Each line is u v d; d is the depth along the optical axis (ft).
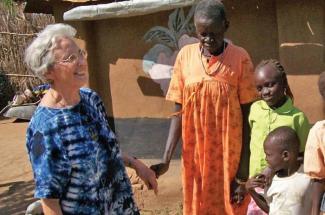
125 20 19.19
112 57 19.65
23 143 30.58
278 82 11.11
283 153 10.71
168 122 19.42
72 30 8.78
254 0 17.38
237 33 17.87
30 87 37.17
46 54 8.46
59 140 8.48
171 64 18.93
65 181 8.53
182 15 18.42
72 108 8.74
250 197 12.37
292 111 11.39
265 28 17.56
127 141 20.02
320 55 16.62
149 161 19.76
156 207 18.60
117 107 19.97
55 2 19.39
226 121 11.68
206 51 11.66
